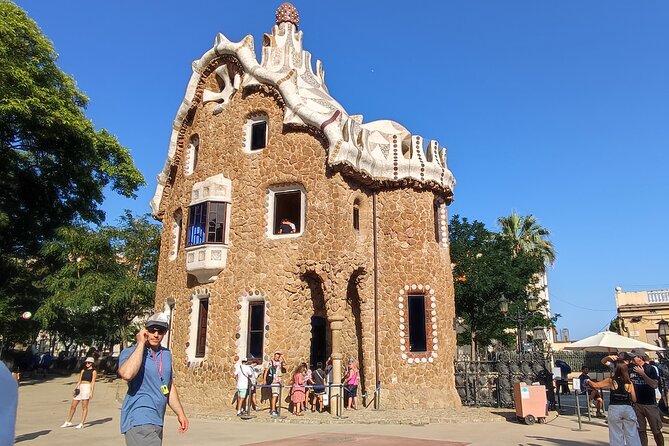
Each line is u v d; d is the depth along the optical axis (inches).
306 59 979.9
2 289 1088.2
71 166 1121.4
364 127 898.7
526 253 1240.8
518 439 471.2
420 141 856.9
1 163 1074.1
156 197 995.9
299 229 818.2
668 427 594.2
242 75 867.4
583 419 647.8
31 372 1421.0
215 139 858.8
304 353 740.0
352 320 812.6
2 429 105.7
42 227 1178.6
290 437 477.4
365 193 820.6
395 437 477.4
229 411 680.4
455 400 775.1
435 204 882.8
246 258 768.3
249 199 795.4
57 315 1166.3
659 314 1444.4
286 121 789.9
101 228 1348.4
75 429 526.3
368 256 799.1
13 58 938.1
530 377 742.5
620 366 353.7
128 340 1354.6
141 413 198.5
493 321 1103.0
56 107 997.2
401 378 759.7
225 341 745.0
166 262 917.2
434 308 796.6
